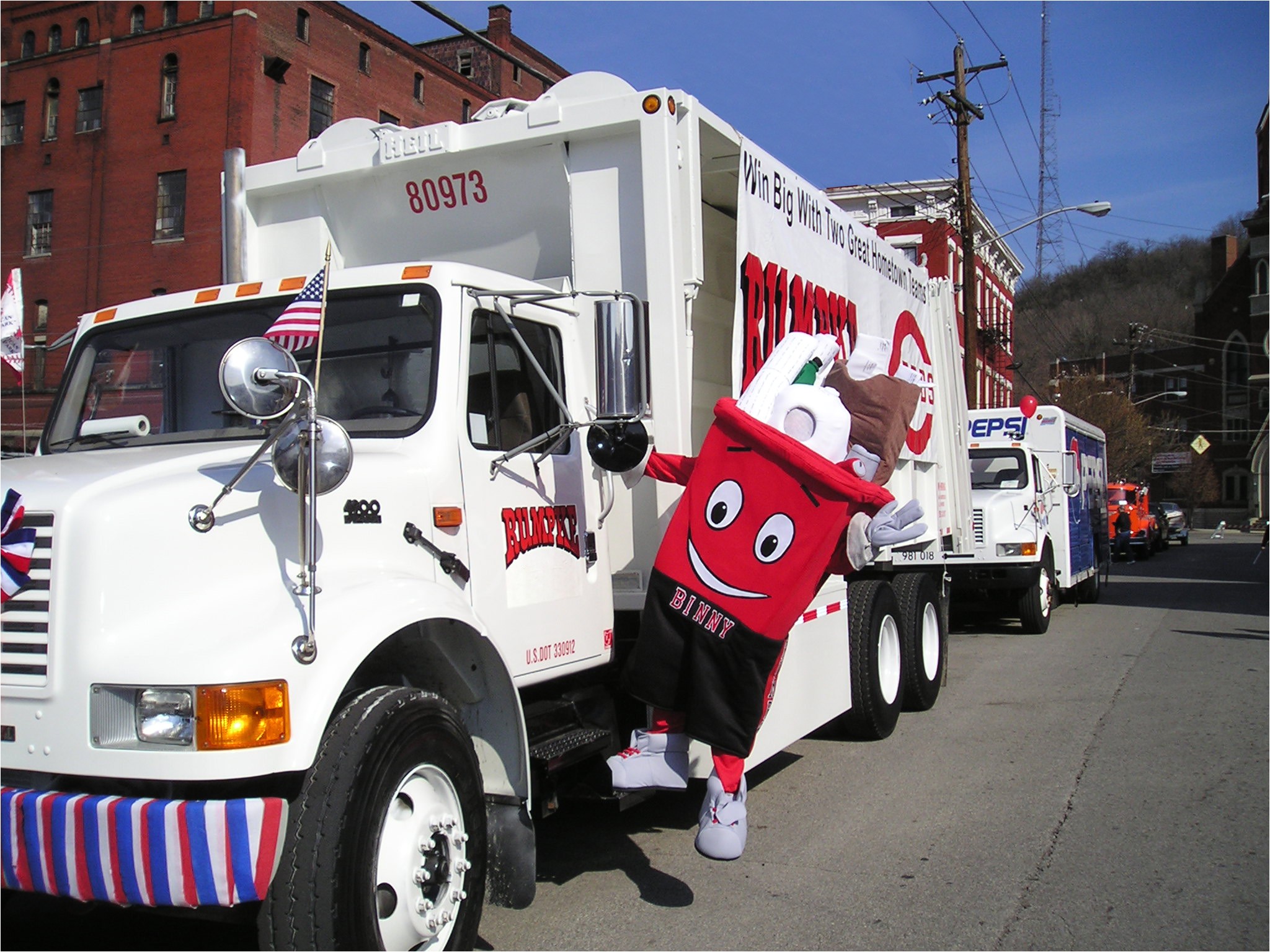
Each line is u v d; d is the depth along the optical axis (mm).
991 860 5246
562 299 4914
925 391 9109
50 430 4734
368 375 4203
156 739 2973
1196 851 5328
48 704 3086
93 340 4770
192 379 4469
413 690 3525
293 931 3033
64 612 3084
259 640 3092
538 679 4375
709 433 4297
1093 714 8656
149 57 32031
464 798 3656
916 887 4902
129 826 2914
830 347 4492
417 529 3836
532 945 4289
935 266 33438
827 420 4160
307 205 5840
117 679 3012
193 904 2900
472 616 3783
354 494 3633
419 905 3436
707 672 4098
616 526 5145
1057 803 6191
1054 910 4617
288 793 3250
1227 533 61188
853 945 4273
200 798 3168
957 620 16203
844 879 5016
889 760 7250
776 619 4059
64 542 3107
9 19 33969
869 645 7527
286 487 3297
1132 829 5691
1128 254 87625
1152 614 16328
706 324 5871
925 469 9195
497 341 4426
